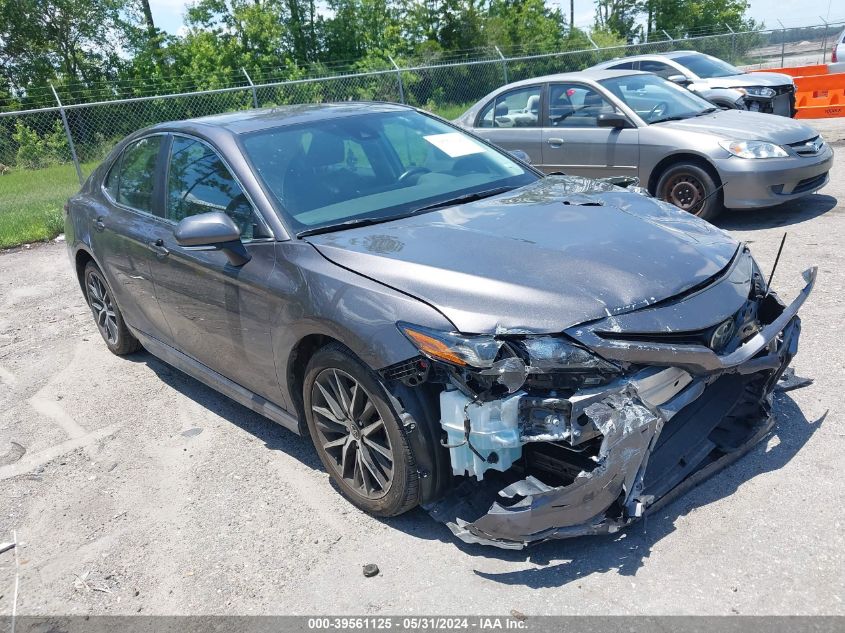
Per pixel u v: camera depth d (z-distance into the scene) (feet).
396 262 9.84
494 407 8.52
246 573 9.77
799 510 9.59
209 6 91.76
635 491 8.66
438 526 10.24
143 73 87.30
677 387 8.94
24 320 21.97
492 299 8.92
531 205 11.57
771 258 20.27
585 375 8.41
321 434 11.05
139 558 10.39
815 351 14.05
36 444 14.16
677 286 9.32
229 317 12.05
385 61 88.89
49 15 93.25
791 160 23.00
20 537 11.23
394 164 13.10
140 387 16.37
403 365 9.09
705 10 120.26
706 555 9.00
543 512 8.36
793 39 80.43
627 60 40.73
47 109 38.37
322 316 9.98
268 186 11.83
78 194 18.01
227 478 12.17
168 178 14.02
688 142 23.90
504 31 102.78
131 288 15.31
